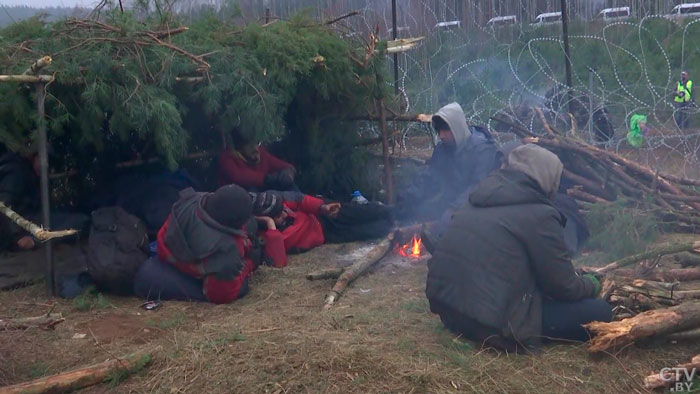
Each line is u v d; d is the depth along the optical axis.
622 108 13.54
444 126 6.38
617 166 7.15
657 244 6.24
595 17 16.66
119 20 5.64
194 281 5.14
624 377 3.88
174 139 5.54
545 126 8.06
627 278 4.94
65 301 5.17
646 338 4.14
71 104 5.41
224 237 4.96
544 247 3.93
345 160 7.66
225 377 3.69
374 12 11.12
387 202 7.43
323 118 7.36
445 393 3.58
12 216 4.50
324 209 6.47
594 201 6.80
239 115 6.09
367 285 5.38
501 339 3.99
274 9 9.09
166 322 4.66
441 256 4.12
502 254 3.93
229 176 6.76
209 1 6.96
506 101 13.86
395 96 8.19
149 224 6.02
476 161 6.30
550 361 3.97
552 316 4.10
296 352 3.88
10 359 4.16
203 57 5.93
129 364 3.86
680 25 15.86
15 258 5.74
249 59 6.14
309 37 6.71
